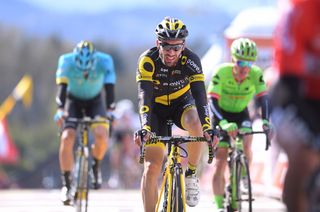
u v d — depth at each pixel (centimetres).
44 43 16612
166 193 1472
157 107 1645
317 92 941
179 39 1490
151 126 1622
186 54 1572
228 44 3200
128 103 4344
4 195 2872
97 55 2117
